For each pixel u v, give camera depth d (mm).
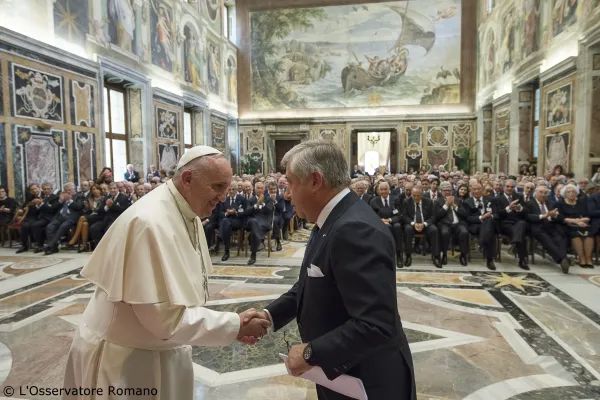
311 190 1493
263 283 5586
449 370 3088
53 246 7645
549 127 12500
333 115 23109
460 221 6957
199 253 1697
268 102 23641
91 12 11219
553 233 6406
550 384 2879
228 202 7625
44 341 3600
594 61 10266
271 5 23078
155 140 14523
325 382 1414
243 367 3150
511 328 3900
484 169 20422
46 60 9570
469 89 21953
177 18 16266
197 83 18234
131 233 1407
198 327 1396
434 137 22188
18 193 8906
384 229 1359
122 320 1483
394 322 1236
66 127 10227
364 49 22750
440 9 21938
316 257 1420
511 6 16281
